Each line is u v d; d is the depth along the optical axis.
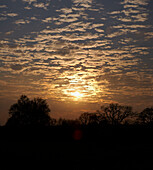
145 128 68.94
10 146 41.34
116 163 24.47
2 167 21.95
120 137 60.56
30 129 69.75
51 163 24.00
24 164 23.36
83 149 37.38
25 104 76.44
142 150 36.34
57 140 57.00
